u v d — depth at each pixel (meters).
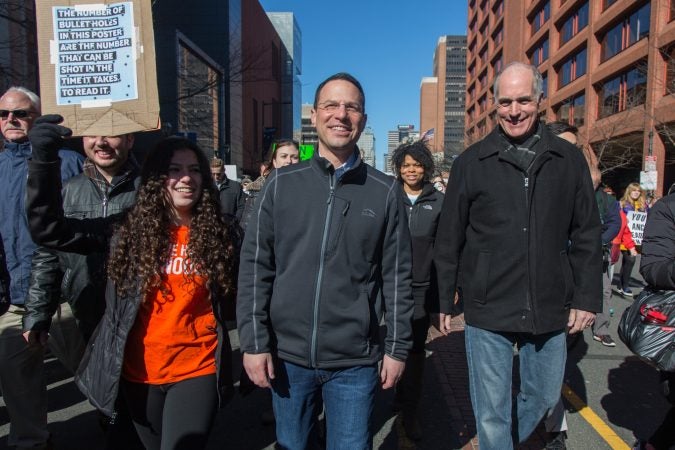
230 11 43.56
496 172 2.60
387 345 2.31
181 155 2.45
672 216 2.60
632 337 2.65
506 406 2.65
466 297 2.75
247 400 4.26
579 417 3.89
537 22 46.25
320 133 2.25
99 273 2.62
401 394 3.96
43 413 3.21
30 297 2.75
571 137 3.76
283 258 2.26
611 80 31.44
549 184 2.53
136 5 2.41
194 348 2.39
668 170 26.48
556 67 40.88
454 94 118.19
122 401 2.41
